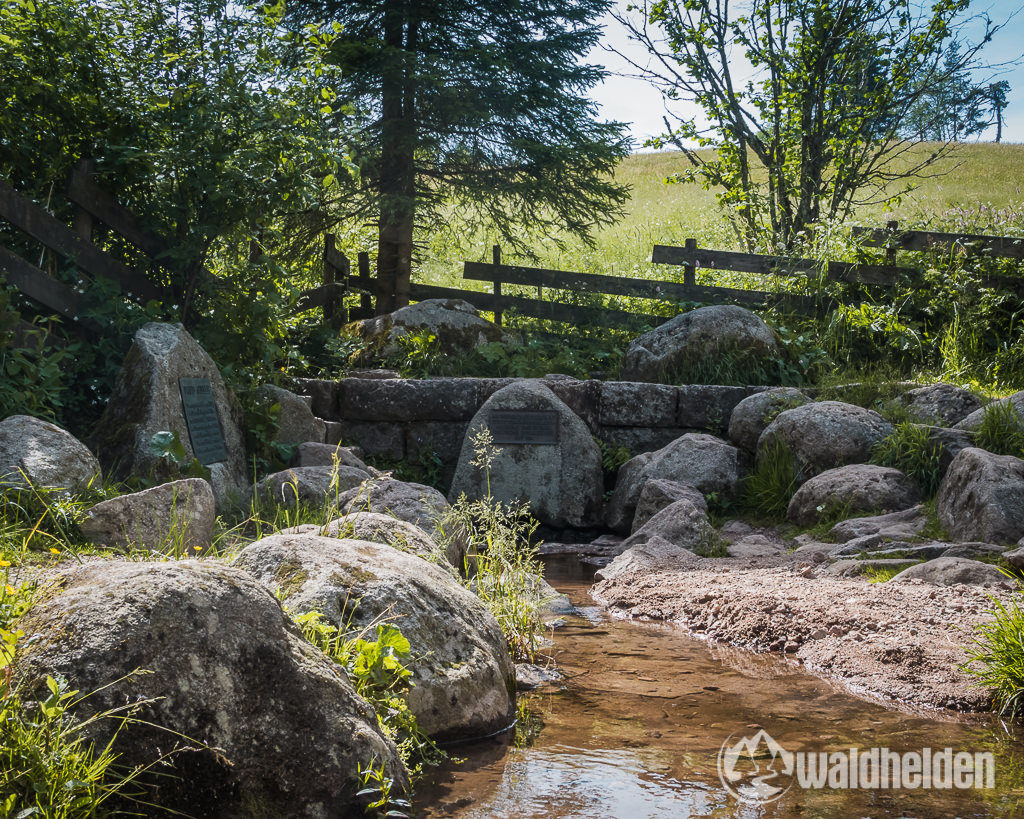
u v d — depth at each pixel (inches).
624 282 443.2
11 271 242.7
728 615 179.3
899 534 236.1
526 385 335.3
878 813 91.6
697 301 438.6
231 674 85.5
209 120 276.2
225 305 294.4
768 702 132.3
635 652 162.4
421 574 131.0
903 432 280.2
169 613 85.4
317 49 300.2
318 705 88.7
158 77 284.8
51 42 258.1
